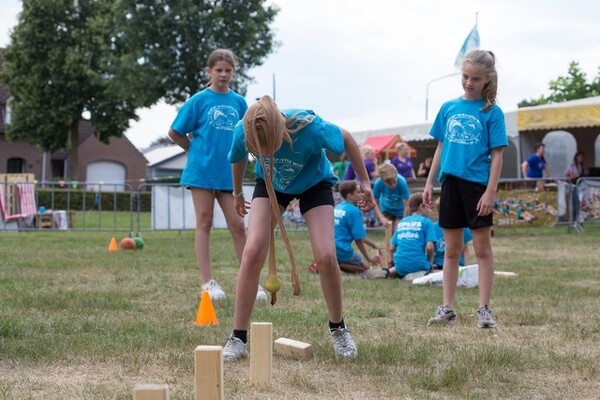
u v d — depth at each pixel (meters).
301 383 3.44
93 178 49.44
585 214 16.14
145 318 5.25
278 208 3.90
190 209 15.48
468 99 5.27
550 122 17.38
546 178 16.11
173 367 3.75
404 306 6.00
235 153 4.09
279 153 3.85
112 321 5.04
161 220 15.23
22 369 3.67
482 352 4.06
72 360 3.86
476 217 5.12
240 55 28.78
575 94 32.66
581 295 6.59
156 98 29.16
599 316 5.47
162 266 9.08
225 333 4.64
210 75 6.25
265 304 5.93
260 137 3.71
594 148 20.64
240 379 3.55
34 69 38.94
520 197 15.76
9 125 40.62
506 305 6.02
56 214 17.97
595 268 9.20
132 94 29.47
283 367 3.79
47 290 6.68
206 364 2.74
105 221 18.89
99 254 10.91
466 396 3.29
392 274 8.25
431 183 5.49
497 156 5.14
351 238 8.69
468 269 7.22
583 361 3.94
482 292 5.15
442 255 8.44
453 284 5.28
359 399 3.22
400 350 4.13
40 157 46.12
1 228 16.58
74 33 38.34
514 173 20.30
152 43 28.86
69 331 4.65
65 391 3.27
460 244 5.26
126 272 8.39
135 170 50.47
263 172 3.79
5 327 4.55
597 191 16.20
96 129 39.94
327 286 3.97
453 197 5.21
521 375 3.70
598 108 16.73
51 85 39.34
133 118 40.12
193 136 6.21
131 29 28.64
